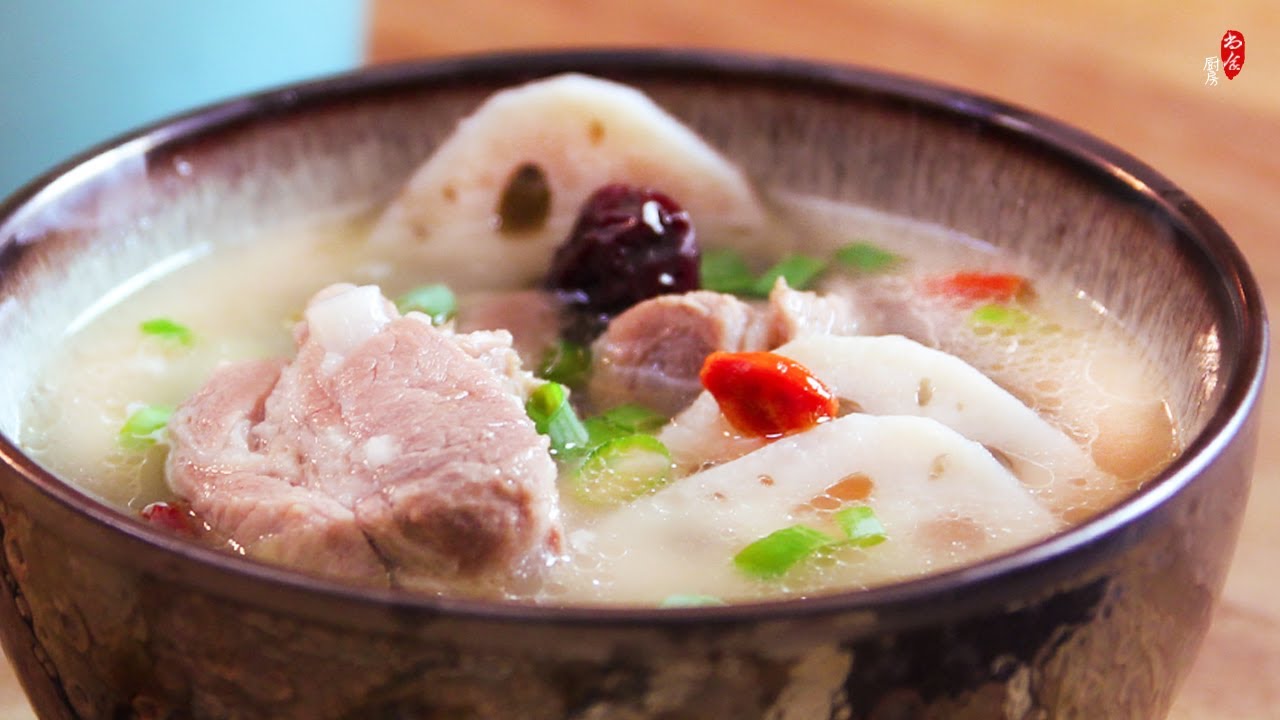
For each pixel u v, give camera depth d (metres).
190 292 0.37
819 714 0.27
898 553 0.31
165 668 0.28
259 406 0.33
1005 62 0.50
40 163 0.42
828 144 0.39
